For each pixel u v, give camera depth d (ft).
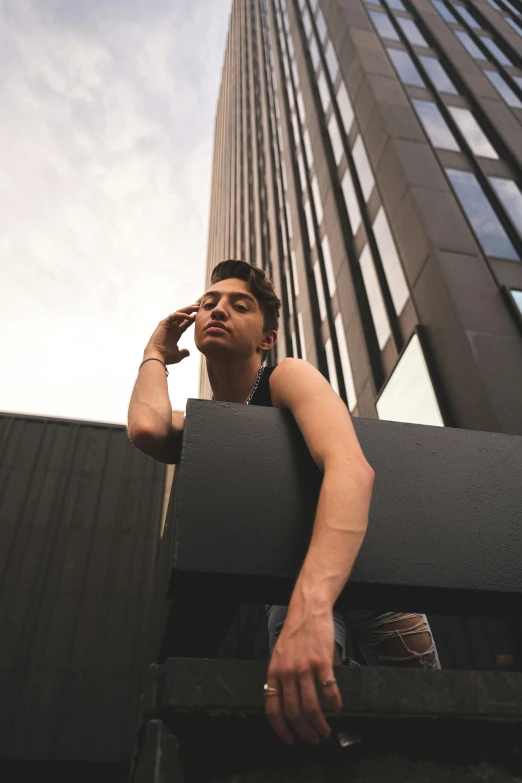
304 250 65.41
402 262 36.81
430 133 42.93
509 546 3.68
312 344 56.54
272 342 5.65
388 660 4.71
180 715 2.55
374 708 2.61
